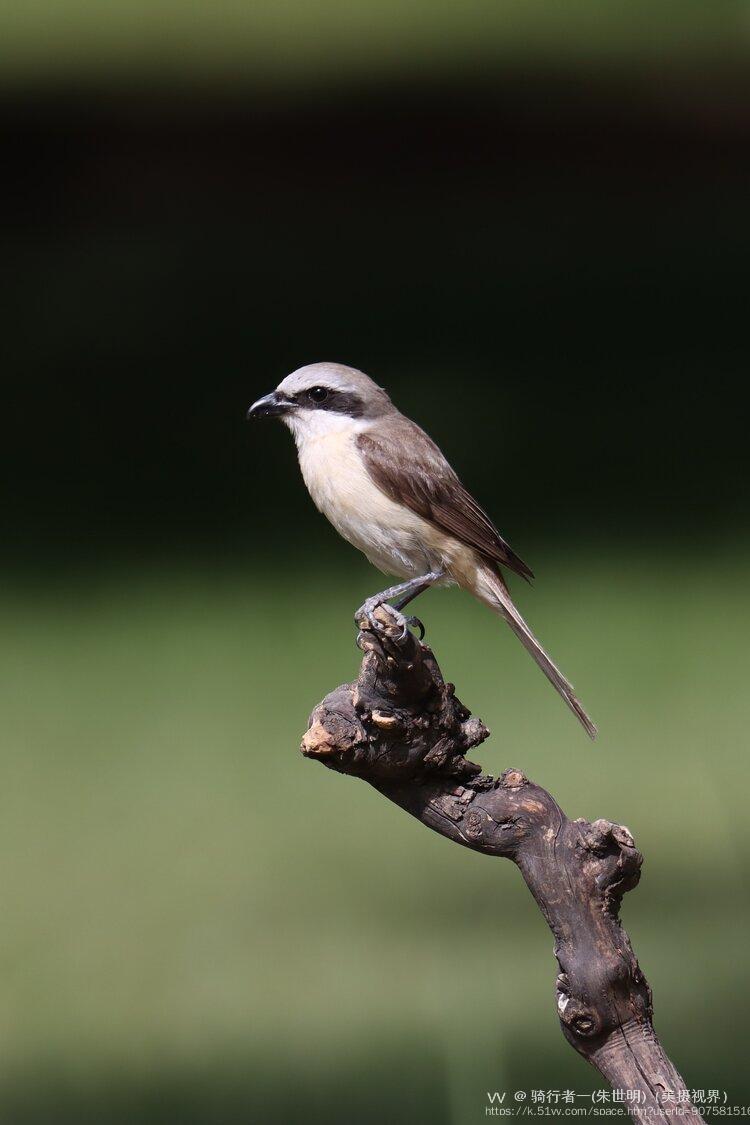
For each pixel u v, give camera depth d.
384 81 34.44
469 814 4.70
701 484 18.88
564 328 24.28
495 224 29.28
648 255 27.33
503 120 32.28
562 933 4.54
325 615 15.66
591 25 41.03
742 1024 8.27
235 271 27.31
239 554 17.52
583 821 4.64
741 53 36.47
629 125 32.22
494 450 20.16
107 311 25.78
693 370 22.11
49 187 30.52
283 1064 8.23
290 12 44.12
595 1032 4.51
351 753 4.73
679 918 9.57
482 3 45.66
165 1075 8.10
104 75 35.34
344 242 28.78
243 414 21.78
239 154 31.53
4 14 43.75
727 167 31.48
